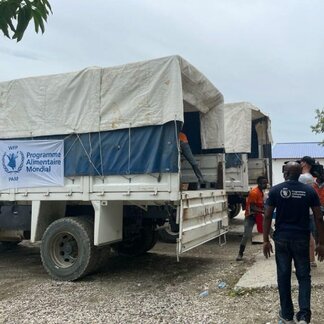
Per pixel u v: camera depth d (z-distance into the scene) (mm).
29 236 8344
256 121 13227
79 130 7070
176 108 6375
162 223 8617
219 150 8578
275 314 4988
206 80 7562
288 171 4770
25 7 2371
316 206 4609
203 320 4926
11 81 7723
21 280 7211
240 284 6164
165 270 7781
